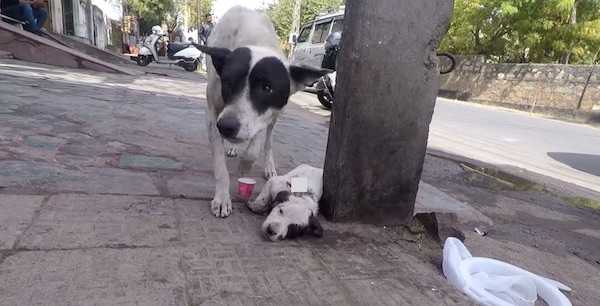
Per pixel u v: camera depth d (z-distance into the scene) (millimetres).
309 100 5227
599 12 8438
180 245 949
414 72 1129
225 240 1006
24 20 4820
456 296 911
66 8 8414
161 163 1532
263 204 1184
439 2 1096
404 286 922
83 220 999
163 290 779
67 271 794
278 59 1154
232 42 1381
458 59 10086
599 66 7098
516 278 984
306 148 2180
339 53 1146
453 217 1266
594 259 1343
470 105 8188
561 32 8586
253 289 826
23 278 757
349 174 1161
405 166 1200
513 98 8656
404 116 1154
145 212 1091
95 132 1837
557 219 1718
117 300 733
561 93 7711
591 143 4219
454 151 2947
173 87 4191
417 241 1175
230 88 1095
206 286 812
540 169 2744
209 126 1234
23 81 2914
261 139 1446
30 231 914
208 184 1373
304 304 806
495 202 1833
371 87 1107
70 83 3242
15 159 1343
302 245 1043
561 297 938
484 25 9898
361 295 864
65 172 1293
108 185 1238
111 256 865
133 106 2641
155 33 7938
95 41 11156
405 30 1091
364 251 1063
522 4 8820
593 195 2227
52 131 1750
